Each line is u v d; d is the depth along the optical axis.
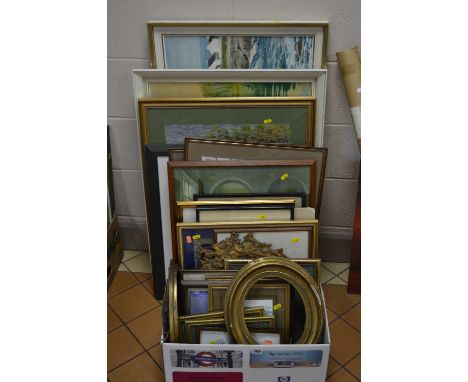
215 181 1.74
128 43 1.83
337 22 1.73
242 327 1.55
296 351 1.46
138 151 2.06
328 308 1.98
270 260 1.55
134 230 2.27
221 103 1.77
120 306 2.01
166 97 1.81
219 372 1.50
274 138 1.83
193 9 1.76
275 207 1.69
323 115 1.79
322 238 2.21
